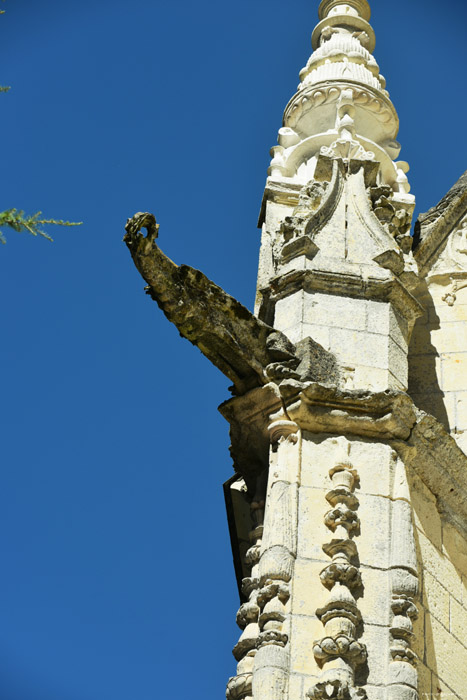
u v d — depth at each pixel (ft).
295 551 42.45
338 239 50.16
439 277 55.47
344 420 45.32
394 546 43.01
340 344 47.57
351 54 59.21
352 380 46.75
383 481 44.45
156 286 44.65
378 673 40.34
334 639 40.14
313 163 56.13
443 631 43.91
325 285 48.98
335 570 41.65
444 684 42.80
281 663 40.09
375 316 48.62
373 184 52.29
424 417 45.96
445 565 45.70
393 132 57.67
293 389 45.34
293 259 49.57
